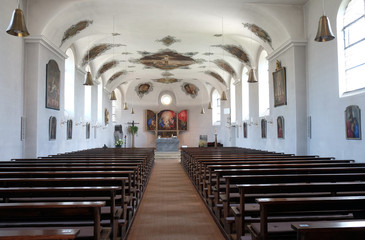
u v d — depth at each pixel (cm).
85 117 2070
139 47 1925
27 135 1142
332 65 1054
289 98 1298
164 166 1920
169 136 3425
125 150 1808
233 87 2520
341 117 999
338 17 1030
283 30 1277
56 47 1317
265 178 535
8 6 1023
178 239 566
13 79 1059
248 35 1573
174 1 1246
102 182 509
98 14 1357
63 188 416
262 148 1719
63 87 1458
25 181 489
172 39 1766
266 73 1752
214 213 716
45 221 442
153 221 684
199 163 982
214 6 1291
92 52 1850
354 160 929
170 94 3488
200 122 3403
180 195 984
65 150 1529
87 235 382
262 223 354
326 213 461
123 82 2884
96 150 1797
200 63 2361
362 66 936
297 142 1233
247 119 2081
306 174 591
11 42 1045
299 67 1245
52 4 1176
